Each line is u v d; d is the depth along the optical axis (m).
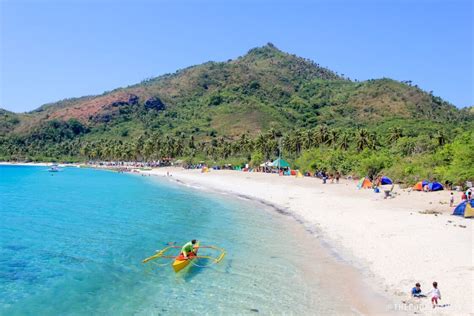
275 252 24.97
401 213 34.31
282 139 131.50
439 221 30.09
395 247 23.64
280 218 37.12
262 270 21.45
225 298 17.72
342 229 30.00
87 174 117.25
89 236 30.25
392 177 62.38
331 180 72.38
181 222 35.69
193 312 16.33
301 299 17.31
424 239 24.67
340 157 84.56
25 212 42.00
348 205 40.84
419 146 94.75
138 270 22.09
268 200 49.50
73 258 24.38
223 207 44.97
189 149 162.88
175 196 56.81
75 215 39.97
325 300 17.12
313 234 29.59
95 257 24.58
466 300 15.55
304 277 20.12
